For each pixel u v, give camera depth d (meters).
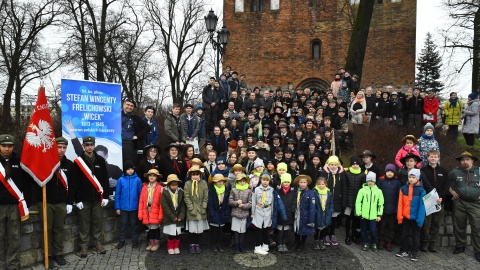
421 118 14.11
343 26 24.31
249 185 7.98
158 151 8.73
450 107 14.01
